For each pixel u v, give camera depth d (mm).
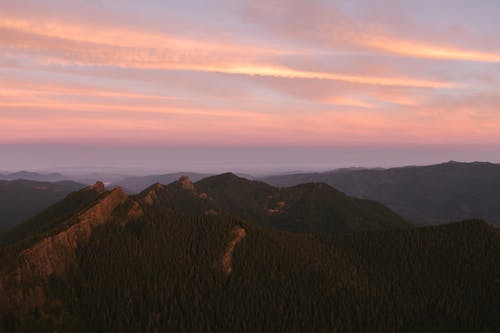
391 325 92312
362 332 89250
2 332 75688
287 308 95688
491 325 94000
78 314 85438
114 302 89188
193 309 92688
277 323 89875
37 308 81750
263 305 96500
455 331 93375
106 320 84875
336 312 95875
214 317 91312
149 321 84500
